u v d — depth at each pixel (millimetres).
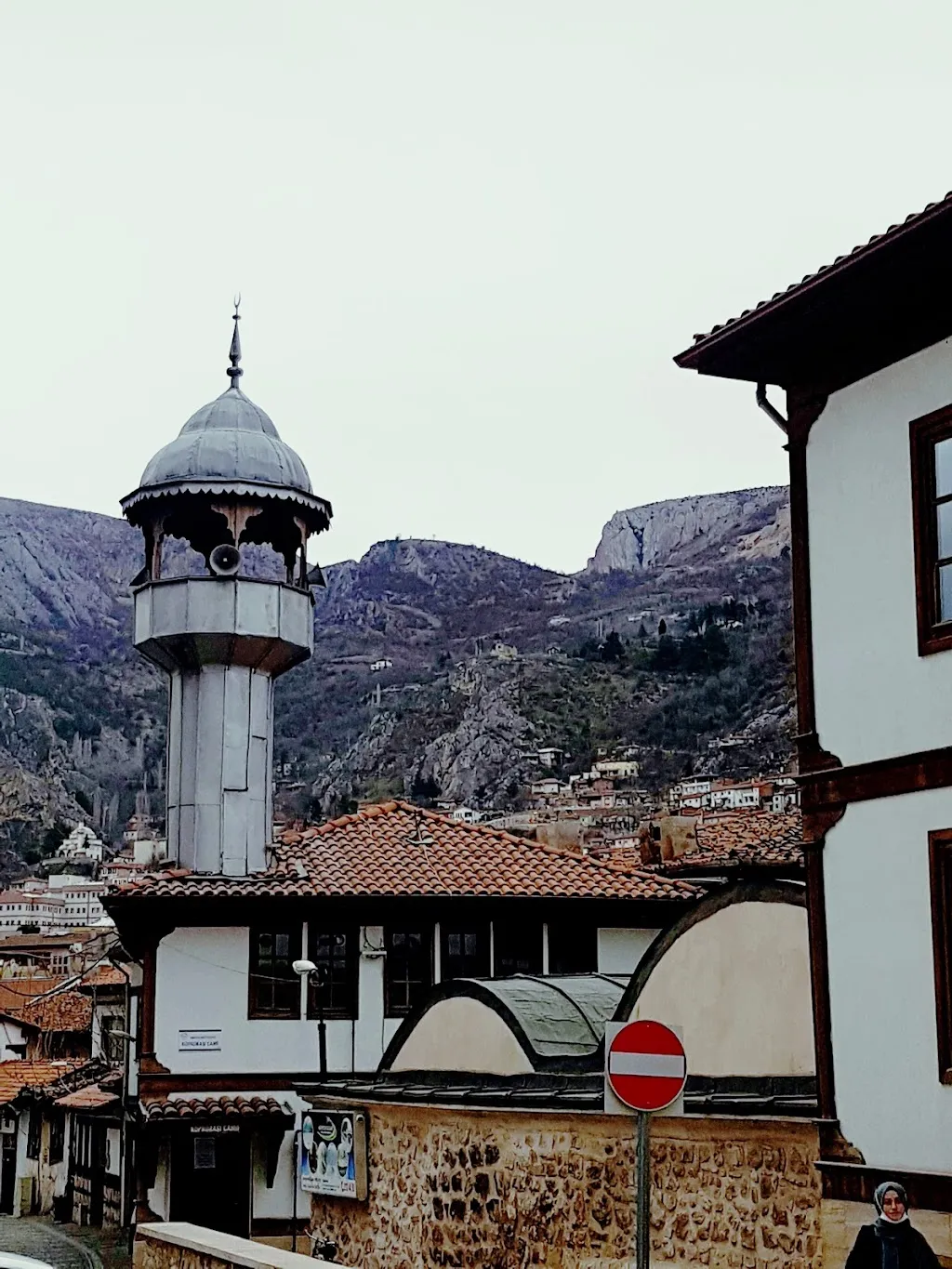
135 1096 33875
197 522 35281
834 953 13180
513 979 20203
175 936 31453
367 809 36688
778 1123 13586
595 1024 18703
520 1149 17109
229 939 31656
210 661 33469
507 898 32281
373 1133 20047
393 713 166000
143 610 33750
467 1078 19094
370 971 32062
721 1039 15297
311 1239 21406
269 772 33875
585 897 32625
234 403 35406
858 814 13086
